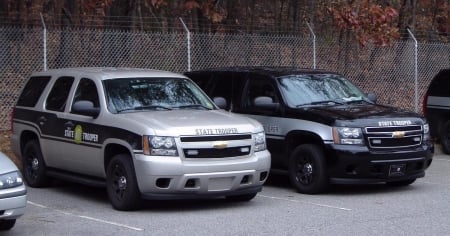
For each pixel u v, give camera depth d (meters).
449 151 15.74
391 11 17.89
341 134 10.40
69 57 15.31
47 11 16.42
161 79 10.59
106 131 9.53
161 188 8.88
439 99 15.84
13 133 11.84
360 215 9.11
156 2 16.67
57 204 9.98
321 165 10.55
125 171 9.16
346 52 18.09
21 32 14.88
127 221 8.71
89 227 8.38
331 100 11.59
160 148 8.84
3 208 7.34
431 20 23.88
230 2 18.95
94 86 10.18
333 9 17.86
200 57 15.92
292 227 8.35
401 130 10.69
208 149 9.04
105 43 15.39
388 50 18.56
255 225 8.47
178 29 17.73
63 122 10.43
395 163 10.54
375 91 18.36
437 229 8.24
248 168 9.30
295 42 17.08
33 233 8.06
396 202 10.11
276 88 11.55
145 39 15.48
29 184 11.41
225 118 9.62
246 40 16.52
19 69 14.77
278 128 11.27
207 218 8.91
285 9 19.95
